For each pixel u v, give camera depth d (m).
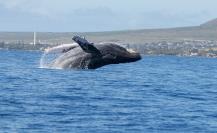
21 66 161.12
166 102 82.56
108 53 113.75
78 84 103.31
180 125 64.44
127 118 67.69
